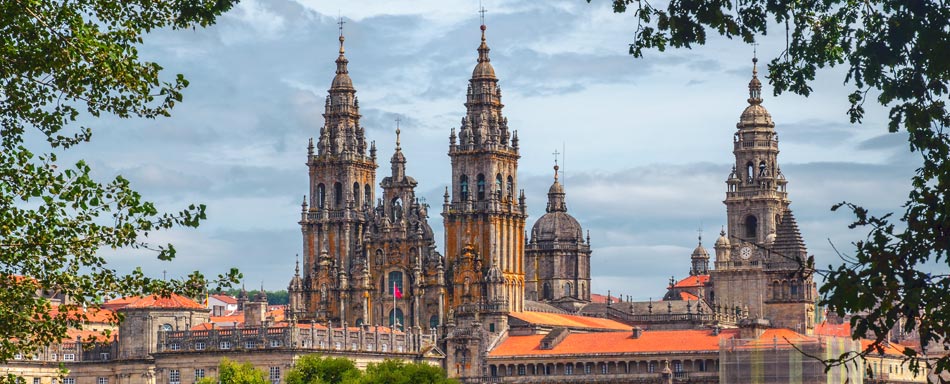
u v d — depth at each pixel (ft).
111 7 256.11
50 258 258.37
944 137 209.97
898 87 212.23
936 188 194.18
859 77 215.31
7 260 254.88
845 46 227.40
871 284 189.57
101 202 260.83
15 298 259.60
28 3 242.37
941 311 188.44
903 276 191.11
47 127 258.16
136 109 257.75
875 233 193.57
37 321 264.52
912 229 191.72
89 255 260.42
